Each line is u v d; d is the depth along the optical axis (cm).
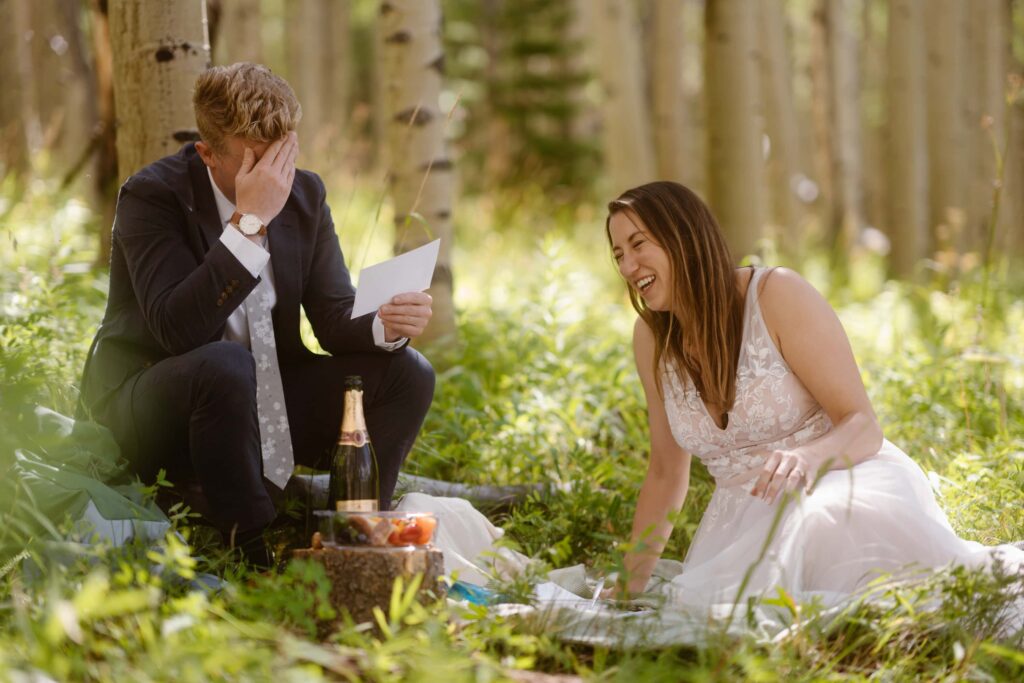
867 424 309
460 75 2162
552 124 1944
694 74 2561
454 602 270
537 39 1853
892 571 281
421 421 347
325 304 347
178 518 293
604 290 937
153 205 323
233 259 303
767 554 288
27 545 266
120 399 323
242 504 307
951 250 923
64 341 431
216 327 309
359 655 233
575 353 574
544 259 594
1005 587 272
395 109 562
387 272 326
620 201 328
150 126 431
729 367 320
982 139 1411
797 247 1317
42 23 1280
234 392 302
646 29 1972
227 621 238
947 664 258
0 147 920
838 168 1633
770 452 322
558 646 256
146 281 315
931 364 537
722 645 250
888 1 1217
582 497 385
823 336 315
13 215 723
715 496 332
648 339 345
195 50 435
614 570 277
